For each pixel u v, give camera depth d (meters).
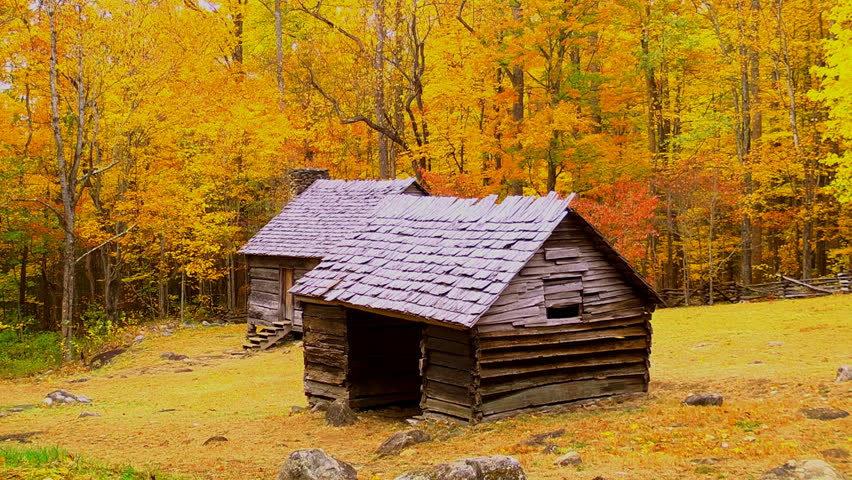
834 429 10.66
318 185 31.48
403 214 17.88
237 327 32.84
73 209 29.12
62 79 30.59
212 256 36.31
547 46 32.72
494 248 14.43
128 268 40.88
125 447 13.48
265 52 46.75
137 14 29.62
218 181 34.03
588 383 14.70
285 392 19.33
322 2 44.44
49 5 26.56
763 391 13.98
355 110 41.81
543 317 14.16
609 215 27.03
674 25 34.19
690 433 11.16
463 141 32.81
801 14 35.00
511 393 13.84
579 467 9.84
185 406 18.19
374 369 16.55
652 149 37.94
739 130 37.34
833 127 26.61
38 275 41.78
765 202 36.03
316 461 9.27
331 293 15.89
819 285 30.66
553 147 31.45
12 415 17.61
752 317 24.27
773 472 8.34
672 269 38.44
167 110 30.83
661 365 18.30
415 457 11.55
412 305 14.00
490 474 7.89
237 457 12.20
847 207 35.06
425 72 40.28
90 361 27.94
